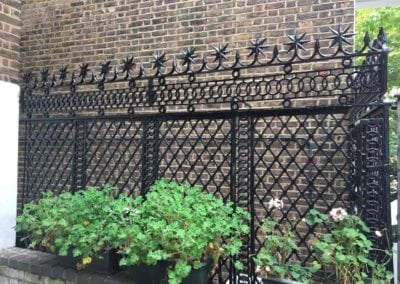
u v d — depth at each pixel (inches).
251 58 184.5
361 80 105.3
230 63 188.7
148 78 131.1
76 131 150.4
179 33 201.5
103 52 220.2
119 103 138.8
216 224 100.7
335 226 106.9
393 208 154.7
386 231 104.5
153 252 94.1
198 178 138.1
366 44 102.5
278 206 122.2
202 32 196.2
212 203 109.7
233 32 189.8
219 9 193.3
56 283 114.3
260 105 176.9
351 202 118.9
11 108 133.9
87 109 145.3
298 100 168.6
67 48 230.7
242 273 114.2
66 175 164.1
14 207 134.6
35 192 163.3
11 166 133.6
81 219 111.5
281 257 107.7
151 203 107.3
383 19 392.8
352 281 97.8
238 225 108.7
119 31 216.7
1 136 130.3
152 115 133.2
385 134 104.3
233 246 103.2
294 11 178.1
